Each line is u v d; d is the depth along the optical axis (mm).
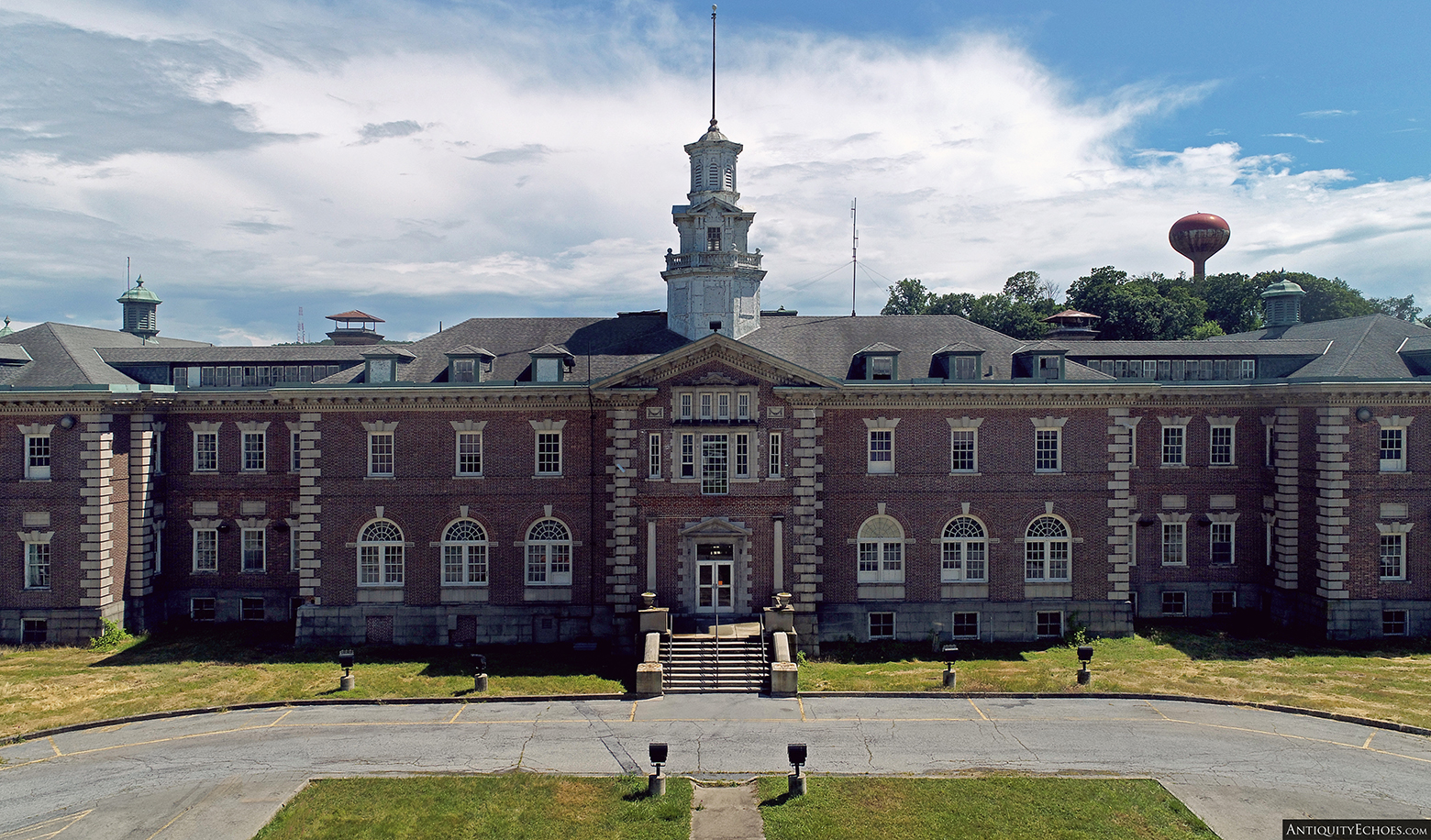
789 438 37406
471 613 38969
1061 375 39438
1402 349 40906
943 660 36219
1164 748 26984
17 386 39062
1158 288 98250
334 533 39000
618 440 37312
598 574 38750
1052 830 21797
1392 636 38906
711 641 34812
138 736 28484
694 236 44000
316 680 33875
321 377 43625
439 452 39094
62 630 38688
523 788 24250
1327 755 26453
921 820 22297
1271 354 43312
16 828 22156
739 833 21766
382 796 23781
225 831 22000
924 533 39062
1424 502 38844
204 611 43062
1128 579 40000
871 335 42625
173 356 44094
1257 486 42750
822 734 28391
